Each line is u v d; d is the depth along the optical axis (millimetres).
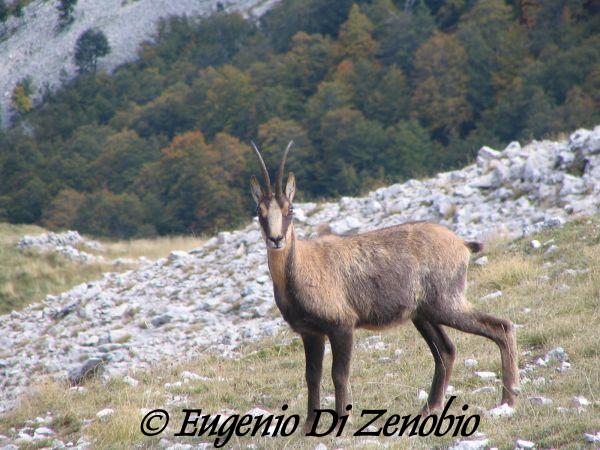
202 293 60625
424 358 35812
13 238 96312
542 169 59125
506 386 27422
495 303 41312
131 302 62344
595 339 32844
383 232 29062
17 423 35281
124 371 44094
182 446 28250
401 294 28156
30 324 64812
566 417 25047
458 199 60812
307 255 27656
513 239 51656
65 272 87375
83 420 33688
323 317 27438
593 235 47781
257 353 43125
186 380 38938
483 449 23766
